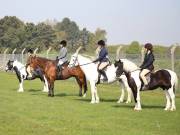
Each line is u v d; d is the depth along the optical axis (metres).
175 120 16.42
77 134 13.47
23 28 90.94
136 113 18.20
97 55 22.77
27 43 87.88
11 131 13.92
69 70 25.09
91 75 21.89
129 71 19.17
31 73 28.72
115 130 14.19
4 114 17.61
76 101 22.83
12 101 22.48
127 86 22.12
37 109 19.23
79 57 22.22
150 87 19.02
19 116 17.08
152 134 13.62
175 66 29.08
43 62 25.44
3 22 98.19
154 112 18.56
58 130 14.11
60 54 25.25
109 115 17.55
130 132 13.87
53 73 25.11
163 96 26.92
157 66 30.42
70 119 16.38
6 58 56.34
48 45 90.12
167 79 18.92
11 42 88.81
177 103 22.80
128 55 33.47
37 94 26.94
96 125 15.09
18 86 34.31
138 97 19.19
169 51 30.23
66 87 33.91
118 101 22.45
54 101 22.64
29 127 14.62
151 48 19.00
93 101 22.03
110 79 21.86
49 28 92.50
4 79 42.91
